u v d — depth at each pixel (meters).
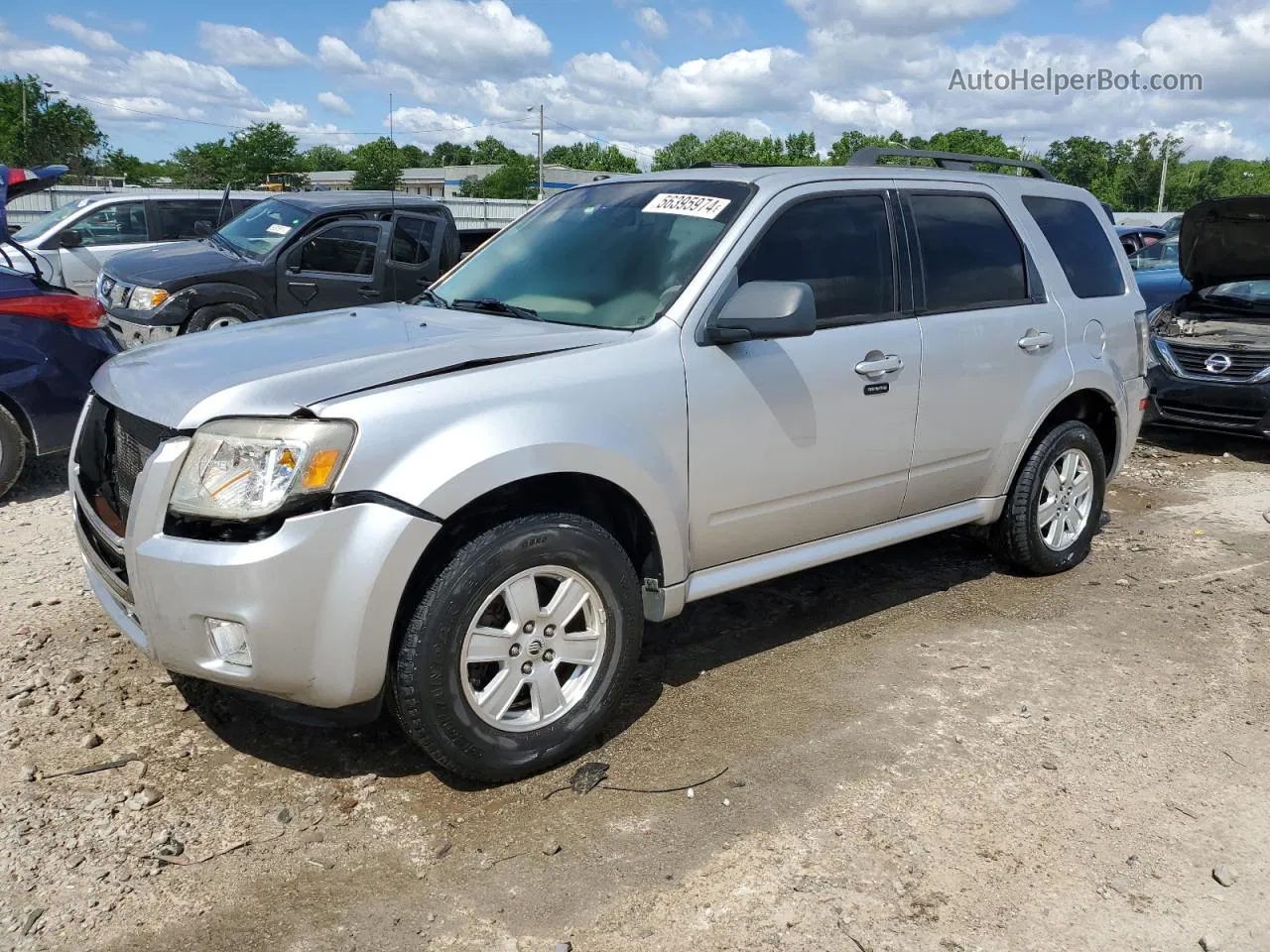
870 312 4.07
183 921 2.60
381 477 2.83
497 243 4.46
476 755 3.09
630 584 3.35
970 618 4.62
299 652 2.81
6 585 4.70
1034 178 5.17
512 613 3.11
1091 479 5.16
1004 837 2.99
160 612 2.89
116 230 11.91
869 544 4.24
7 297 5.87
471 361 3.12
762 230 3.77
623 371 3.30
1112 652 4.30
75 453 3.61
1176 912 2.69
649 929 2.60
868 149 4.65
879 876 2.81
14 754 3.31
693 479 3.51
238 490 2.78
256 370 3.08
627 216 4.06
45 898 2.67
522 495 3.22
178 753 3.35
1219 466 7.95
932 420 4.27
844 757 3.41
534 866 2.84
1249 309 8.77
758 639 4.35
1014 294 4.67
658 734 3.56
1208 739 3.59
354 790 3.17
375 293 9.41
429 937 2.56
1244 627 4.60
